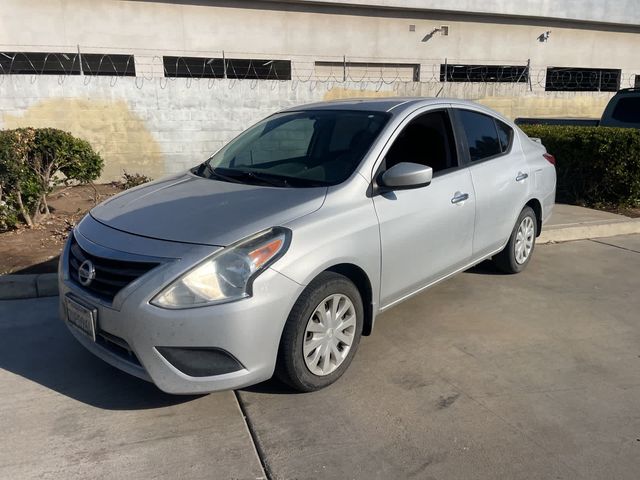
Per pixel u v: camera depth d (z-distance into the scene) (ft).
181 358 9.75
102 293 10.33
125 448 9.70
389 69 62.13
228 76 58.70
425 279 13.74
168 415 10.68
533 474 9.12
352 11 58.49
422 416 10.68
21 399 11.20
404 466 9.29
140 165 34.71
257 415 10.66
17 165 20.68
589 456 9.57
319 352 11.11
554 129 30.50
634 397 11.45
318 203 11.22
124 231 10.79
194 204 11.52
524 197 17.47
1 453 9.55
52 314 15.25
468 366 12.62
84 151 24.25
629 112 31.09
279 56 56.70
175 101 34.58
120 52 51.34
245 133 15.84
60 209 25.76
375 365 12.59
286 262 10.19
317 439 9.97
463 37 64.08
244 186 12.43
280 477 9.02
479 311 15.70
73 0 49.01
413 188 12.20
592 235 24.09
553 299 16.70
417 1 59.72
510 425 10.43
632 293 17.34
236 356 9.85
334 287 11.08
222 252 9.84
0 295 16.26
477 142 15.96
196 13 53.01
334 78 59.52
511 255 17.87
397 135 13.17
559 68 70.69
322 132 13.85
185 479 8.96
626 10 70.18
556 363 12.84
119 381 11.91
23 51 48.65
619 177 27.37
